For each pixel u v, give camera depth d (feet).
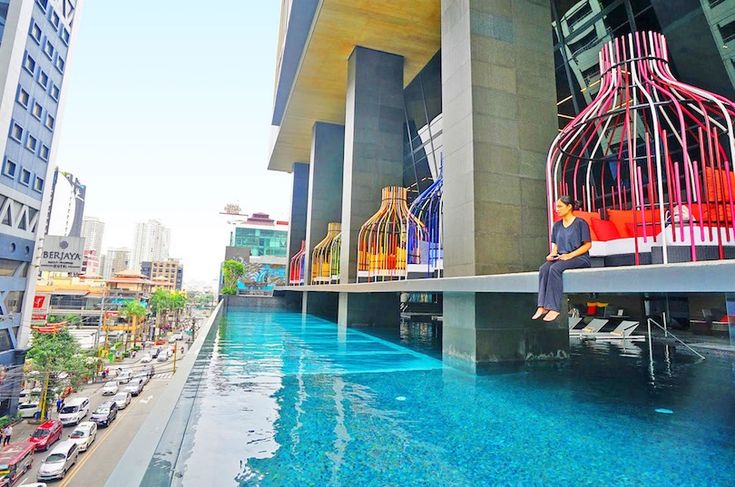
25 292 74.79
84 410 81.41
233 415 10.92
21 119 70.79
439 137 40.75
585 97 27.48
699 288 7.71
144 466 5.43
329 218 51.72
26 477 53.88
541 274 11.27
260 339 27.81
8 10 67.62
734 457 8.13
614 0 23.77
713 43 20.98
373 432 9.61
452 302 19.57
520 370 17.40
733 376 16.42
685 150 10.79
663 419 10.66
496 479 7.16
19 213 71.46
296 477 7.22
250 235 182.80
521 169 20.08
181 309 260.21
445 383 14.97
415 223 27.32
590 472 7.48
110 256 393.70
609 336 29.07
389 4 32.78
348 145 38.09
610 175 27.27
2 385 68.18
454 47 21.62
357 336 30.22
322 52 39.22
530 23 21.77
